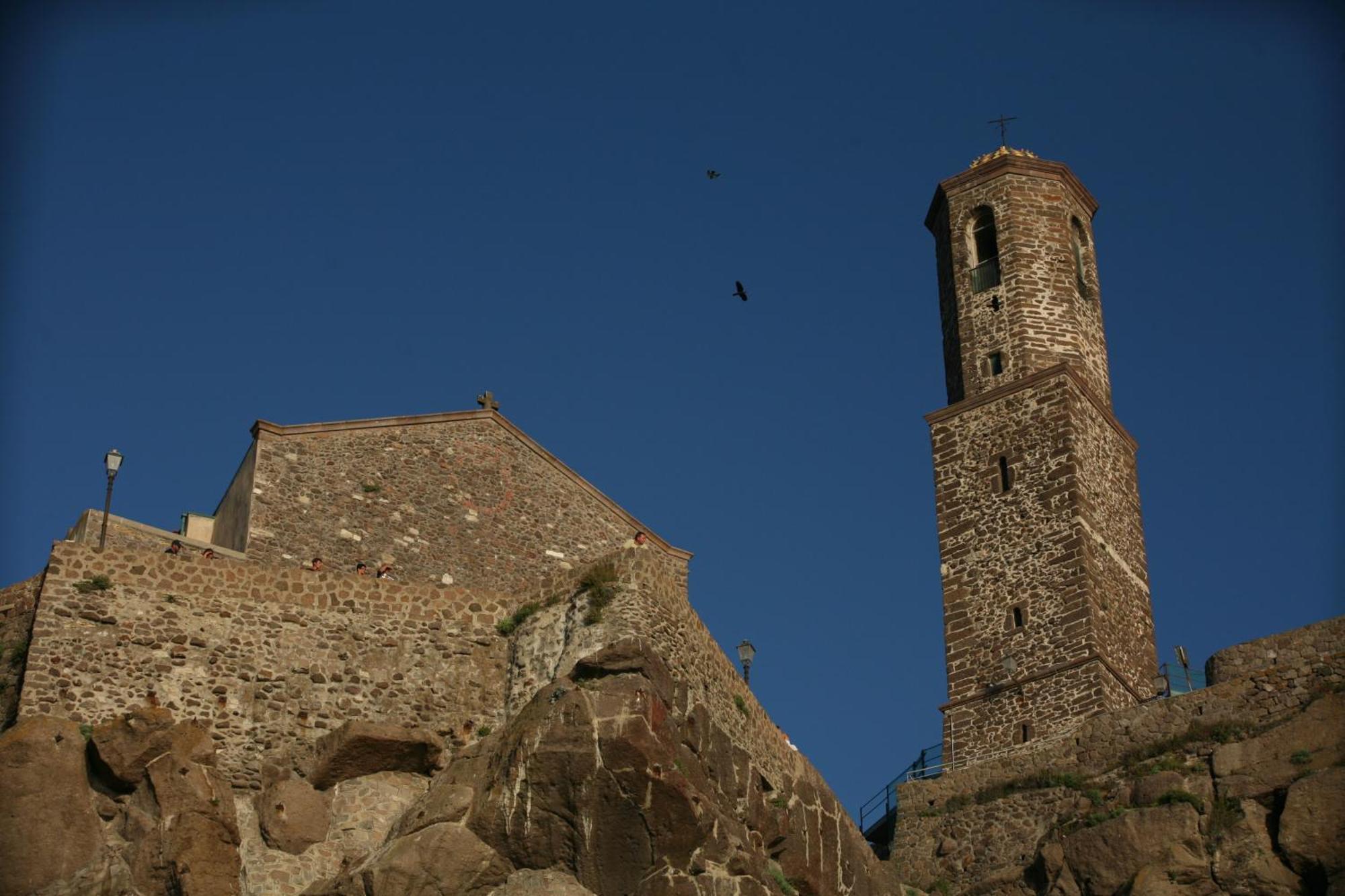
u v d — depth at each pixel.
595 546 51.44
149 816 35.75
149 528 45.84
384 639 40.47
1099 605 51.88
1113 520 54.59
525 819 36.16
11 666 38.06
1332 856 41.12
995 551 53.84
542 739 36.75
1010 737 50.66
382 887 35.34
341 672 39.78
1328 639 46.03
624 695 37.16
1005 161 60.19
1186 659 50.94
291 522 47.12
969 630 53.09
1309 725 44.12
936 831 49.06
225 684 38.78
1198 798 44.16
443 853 35.84
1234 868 42.16
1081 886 44.25
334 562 47.12
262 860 36.62
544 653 40.34
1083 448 54.66
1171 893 42.25
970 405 56.62
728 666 42.22
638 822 35.91
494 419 51.22
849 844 42.94
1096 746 48.03
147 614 38.84
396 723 39.59
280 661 39.44
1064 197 60.16
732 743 39.88
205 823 35.81
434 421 50.41
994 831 48.03
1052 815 47.25
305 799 37.75
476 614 41.38
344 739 38.34
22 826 34.78
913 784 50.56
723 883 35.88
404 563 48.06
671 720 37.66
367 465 48.94
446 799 37.00
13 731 35.84
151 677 38.28
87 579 38.75
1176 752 46.41
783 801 40.84
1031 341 57.09
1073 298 58.38
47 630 37.91
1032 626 52.03
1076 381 55.56
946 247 60.53
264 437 47.94
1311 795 42.12
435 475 49.69
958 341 58.38
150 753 36.44
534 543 50.34
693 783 37.19
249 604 39.81
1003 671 51.78
